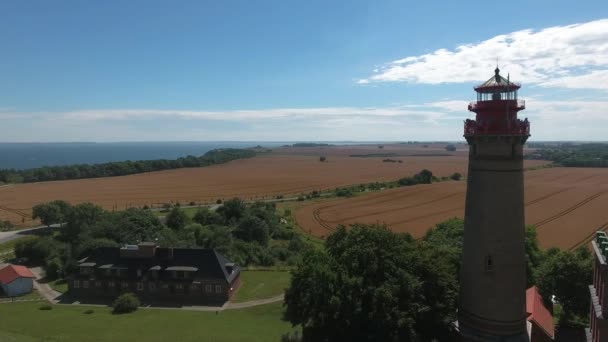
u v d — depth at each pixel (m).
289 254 91.88
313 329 34.06
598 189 160.62
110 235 89.06
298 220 121.94
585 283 45.97
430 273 33.34
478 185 29.14
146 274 70.50
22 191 173.38
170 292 69.31
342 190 172.00
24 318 57.56
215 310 63.34
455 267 38.47
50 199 153.25
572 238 91.38
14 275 71.00
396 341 30.77
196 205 144.12
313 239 102.69
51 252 84.50
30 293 71.50
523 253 29.16
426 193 165.75
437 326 32.84
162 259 72.50
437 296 32.88
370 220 118.75
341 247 36.97
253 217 102.12
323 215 127.81
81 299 69.25
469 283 30.12
